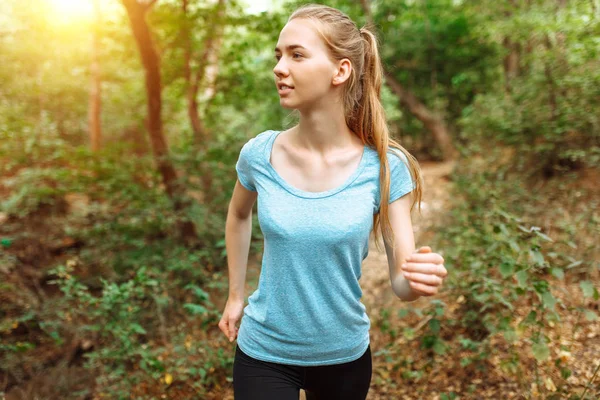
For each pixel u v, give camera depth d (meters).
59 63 9.86
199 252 5.23
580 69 6.60
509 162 7.07
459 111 13.97
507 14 9.24
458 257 3.91
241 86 8.36
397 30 13.92
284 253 1.37
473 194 5.77
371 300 4.19
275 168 1.43
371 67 1.44
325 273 1.37
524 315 3.24
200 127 8.15
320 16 1.36
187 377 3.06
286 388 1.45
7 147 7.25
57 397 3.93
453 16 13.51
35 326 4.88
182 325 3.81
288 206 1.38
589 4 6.59
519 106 7.11
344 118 1.42
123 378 3.27
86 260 6.04
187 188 6.67
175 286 4.73
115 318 3.54
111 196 6.45
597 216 4.34
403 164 1.43
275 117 9.38
